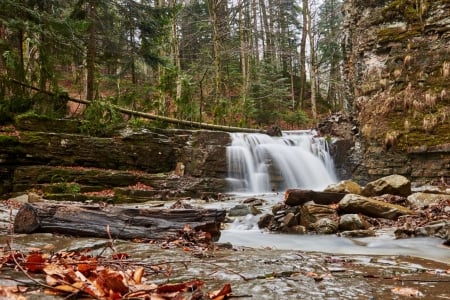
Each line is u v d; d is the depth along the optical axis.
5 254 3.51
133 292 2.31
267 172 14.84
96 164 13.02
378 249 5.64
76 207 5.20
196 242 5.04
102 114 14.16
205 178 13.51
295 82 36.16
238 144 15.01
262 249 5.08
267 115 26.27
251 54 28.98
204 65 23.58
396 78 14.58
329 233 6.95
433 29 14.10
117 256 3.84
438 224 6.32
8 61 13.07
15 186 11.23
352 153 15.79
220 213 5.71
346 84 18.27
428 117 13.16
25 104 13.59
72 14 15.32
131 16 16.17
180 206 8.62
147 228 5.21
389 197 8.82
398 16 15.16
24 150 11.84
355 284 3.05
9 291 2.30
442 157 12.60
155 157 13.99
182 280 2.97
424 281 3.25
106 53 17.19
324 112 31.86
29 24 12.21
